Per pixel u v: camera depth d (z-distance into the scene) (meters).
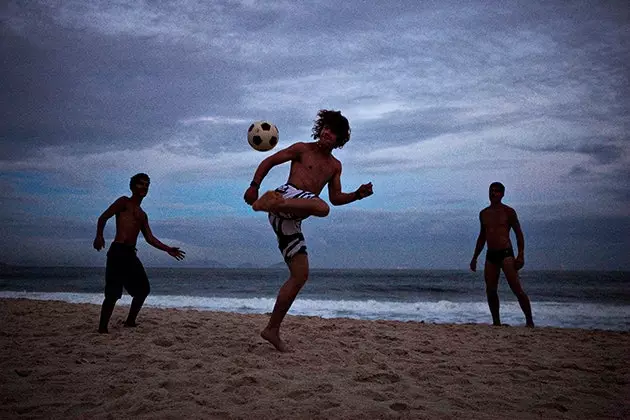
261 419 2.69
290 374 3.73
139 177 6.03
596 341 6.25
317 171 4.43
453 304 17.91
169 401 2.98
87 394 3.18
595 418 2.93
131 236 6.05
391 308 16.22
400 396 3.24
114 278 5.89
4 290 30.06
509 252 8.26
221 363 4.05
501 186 8.43
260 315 8.74
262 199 3.86
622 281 50.97
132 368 3.90
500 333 7.00
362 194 4.43
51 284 38.72
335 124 4.41
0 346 4.82
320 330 6.55
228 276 71.94
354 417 2.74
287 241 4.48
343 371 3.88
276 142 4.66
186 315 8.41
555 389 3.61
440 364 4.36
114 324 6.52
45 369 3.83
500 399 3.29
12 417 2.72
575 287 37.53
